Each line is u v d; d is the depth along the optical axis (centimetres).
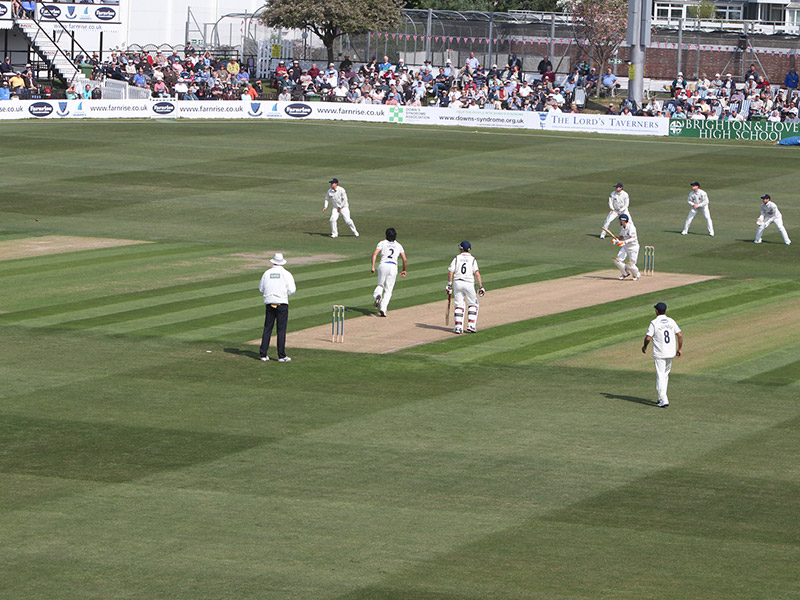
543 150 12438
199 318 5597
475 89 15062
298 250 7694
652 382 4606
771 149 12888
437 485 3388
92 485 3328
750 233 8644
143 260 7125
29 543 2906
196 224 8619
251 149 12044
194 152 11794
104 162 11144
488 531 3044
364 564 2812
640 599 2642
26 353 4875
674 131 13750
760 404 4312
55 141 12181
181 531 3000
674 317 5797
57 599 2597
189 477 3406
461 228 8656
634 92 14850
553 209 9475
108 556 2836
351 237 8288
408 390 4425
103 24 15475
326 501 3238
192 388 4388
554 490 3366
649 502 3278
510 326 5534
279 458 3597
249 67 16712
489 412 4147
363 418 4041
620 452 3725
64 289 6234
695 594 2675
